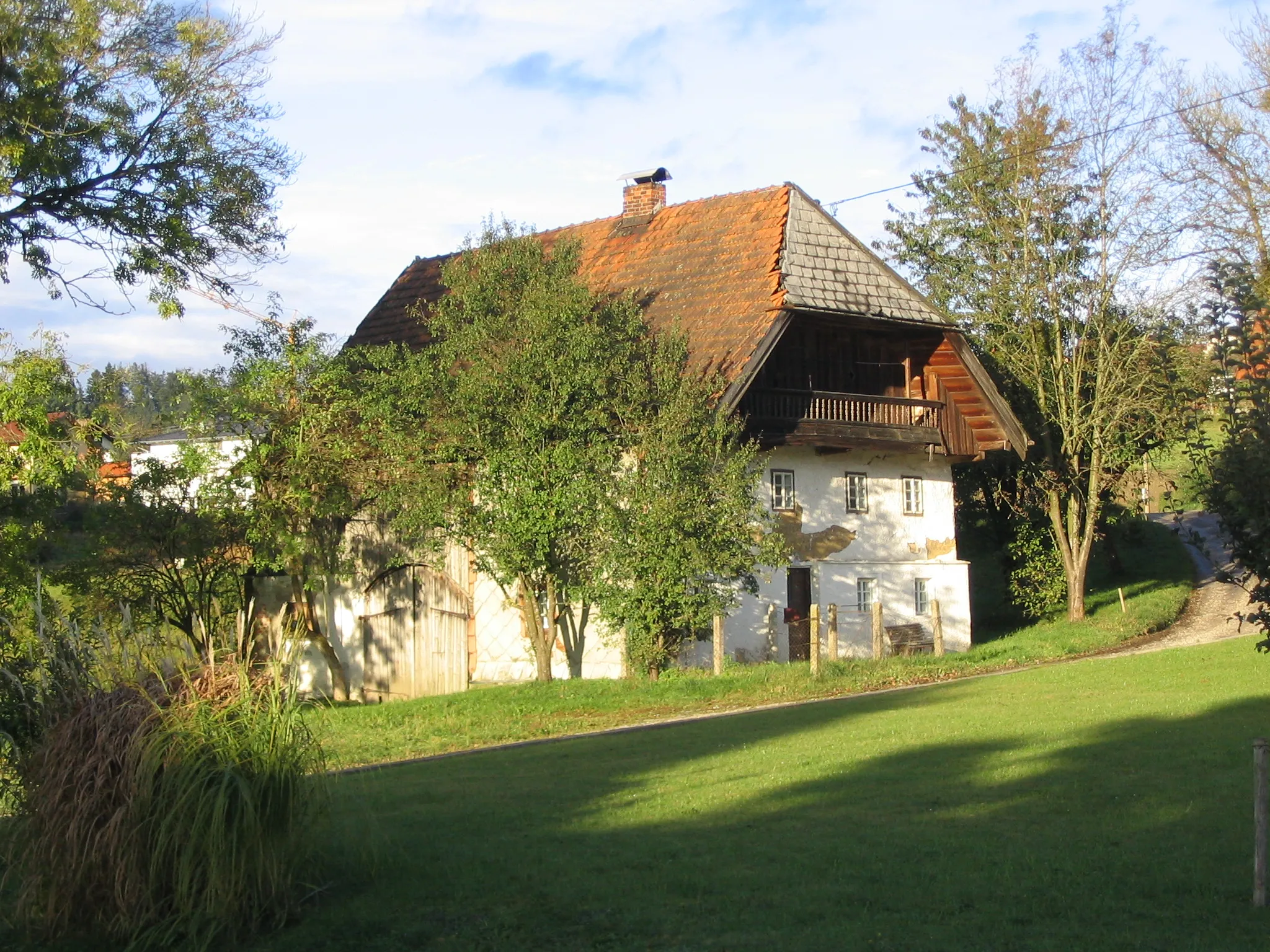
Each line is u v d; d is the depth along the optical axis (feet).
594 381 72.28
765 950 23.77
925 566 99.14
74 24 67.82
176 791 25.63
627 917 26.07
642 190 102.01
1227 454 30.04
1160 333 99.14
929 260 117.29
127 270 73.46
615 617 72.95
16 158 65.00
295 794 26.99
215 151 73.61
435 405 74.74
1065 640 91.15
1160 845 29.63
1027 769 38.99
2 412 68.49
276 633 29.99
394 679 89.10
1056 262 104.63
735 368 79.36
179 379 79.82
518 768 46.11
